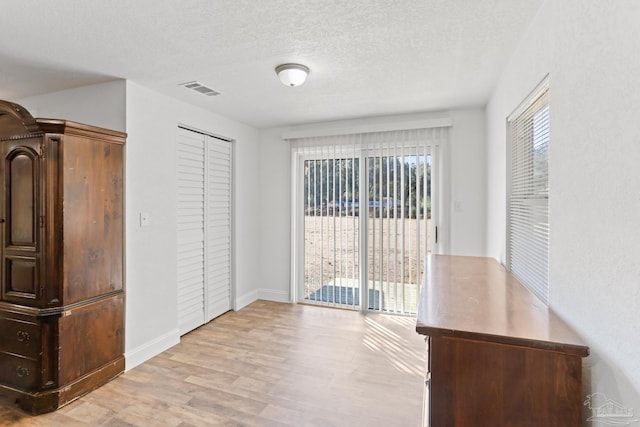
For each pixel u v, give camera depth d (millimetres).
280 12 1740
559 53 1462
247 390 2367
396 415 2086
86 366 2344
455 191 3598
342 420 2037
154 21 1818
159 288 2975
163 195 3023
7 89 2852
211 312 3754
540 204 1835
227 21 1825
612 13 1041
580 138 1261
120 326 2611
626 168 968
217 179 3844
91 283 2398
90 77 2619
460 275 2229
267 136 4480
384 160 3879
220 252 3910
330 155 4137
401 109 3576
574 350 1101
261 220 4531
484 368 1187
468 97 3176
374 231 3951
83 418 2064
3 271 2295
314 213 4262
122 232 2650
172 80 2701
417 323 1292
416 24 1872
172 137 3127
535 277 1913
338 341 3189
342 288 4137
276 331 3438
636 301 922
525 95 1966
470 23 1860
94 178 2428
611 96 1048
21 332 2211
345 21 1836
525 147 2125
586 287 1203
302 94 3078
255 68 2480
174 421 2029
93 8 1684
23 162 2238
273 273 4508
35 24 1842
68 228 2250
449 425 1217
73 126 2246
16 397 2217
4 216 2293
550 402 1134
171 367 2699
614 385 1029
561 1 1438
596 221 1140
